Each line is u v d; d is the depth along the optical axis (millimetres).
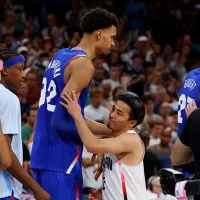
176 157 8523
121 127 8578
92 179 15898
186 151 8422
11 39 25641
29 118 17938
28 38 27172
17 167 8352
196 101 9875
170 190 8344
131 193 8523
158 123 19281
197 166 8117
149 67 25969
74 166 8648
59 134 8586
